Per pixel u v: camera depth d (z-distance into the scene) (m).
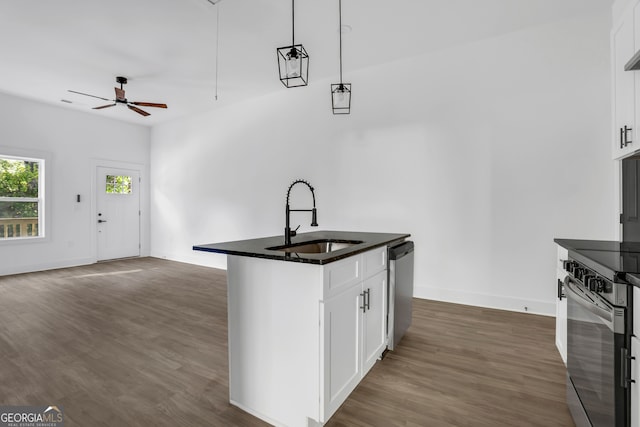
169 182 6.57
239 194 5.51
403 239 2.65
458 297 3.59
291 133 4.86
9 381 2.03
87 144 5.98
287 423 1.62
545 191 3.15
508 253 3.34
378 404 1.80
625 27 2.36
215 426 1.64
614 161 2.82
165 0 2.74
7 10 2.88
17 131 5.12
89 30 3.22
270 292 1.67
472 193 3.50
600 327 1.28
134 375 2.12
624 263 1.32
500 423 1.63
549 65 3.12
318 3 2.81
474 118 3.48
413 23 3.14
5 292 4.12
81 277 4.97
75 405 1.79
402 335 2.49
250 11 2.91
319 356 1.52
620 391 1.14
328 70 4.21
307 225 4.71
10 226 5.18
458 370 2.16
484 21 3.09
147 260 6.44
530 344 2.55
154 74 4.30
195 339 2.69
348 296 1.74
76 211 5.84
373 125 4.11
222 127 5.71
